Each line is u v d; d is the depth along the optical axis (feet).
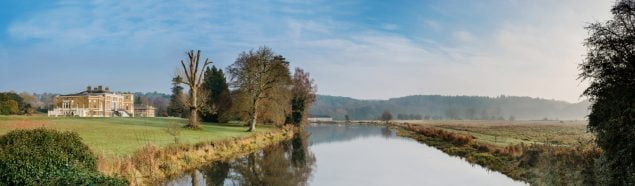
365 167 100.12
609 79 59.88
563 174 69.10
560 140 164.66
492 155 113.50
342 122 620.08
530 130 290.76
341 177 85.05
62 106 413.18
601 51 62.23
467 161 111.86
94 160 53.88
